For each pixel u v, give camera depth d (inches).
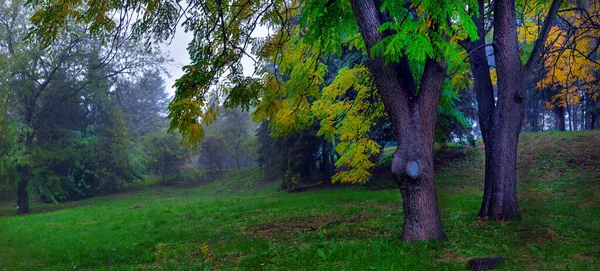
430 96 275.6
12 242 458.9
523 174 731.4
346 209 516.1
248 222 468.1
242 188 1402.6
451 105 536.7
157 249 343.3
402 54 245.1
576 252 244.4
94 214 776.9
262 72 347.6
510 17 369.7
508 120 369.7
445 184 770.8
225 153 1833.2
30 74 1063.6
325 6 304.0
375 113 463.8
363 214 452.8
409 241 271.3
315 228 378.0
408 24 243.0
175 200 1135.6
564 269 208.7
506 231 313.1
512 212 363.3
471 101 895.1
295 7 361.4
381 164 1047.6
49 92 1096.8
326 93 451.2
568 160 732.0
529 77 378.9
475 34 247.4
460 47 447.2
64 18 283.6
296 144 968.9
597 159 695.1
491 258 218.7
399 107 275.9
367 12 275.6
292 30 393.7
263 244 316.8
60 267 310.5
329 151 920.3
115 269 283.3
